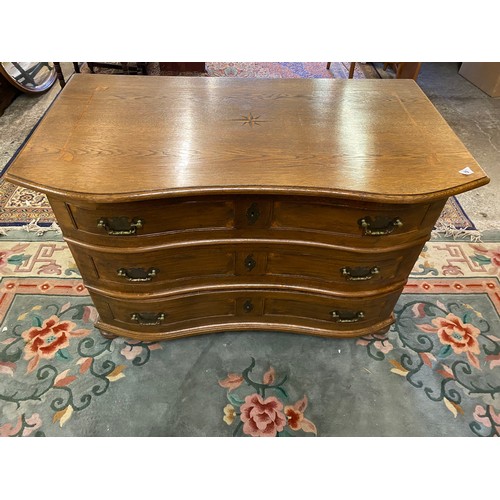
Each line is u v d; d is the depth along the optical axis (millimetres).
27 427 1230
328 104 1267
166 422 1263
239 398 1326
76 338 1466
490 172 2328
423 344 1492
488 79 3133
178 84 1344
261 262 1200
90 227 1041
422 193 942
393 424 1277
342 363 1433
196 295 1281
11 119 2619
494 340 1507
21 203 2020
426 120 1200
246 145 1067
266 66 3484
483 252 1857
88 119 1143
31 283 1643
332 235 1089
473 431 1265
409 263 1223
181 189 922
